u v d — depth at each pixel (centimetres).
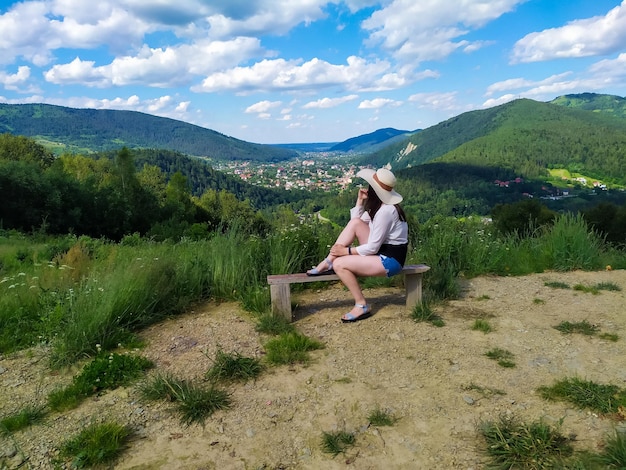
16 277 610
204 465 243
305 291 579
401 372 337
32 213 3103
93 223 3631
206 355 372
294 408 295
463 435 256
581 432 250
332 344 396
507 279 613
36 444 267
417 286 473
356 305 455
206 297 562
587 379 312
